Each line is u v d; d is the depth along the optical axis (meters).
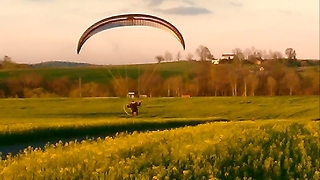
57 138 30.27
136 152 15.92
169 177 13.40
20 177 12.55
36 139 29.28
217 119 46.72
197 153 15.90
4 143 27.36
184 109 65.88
